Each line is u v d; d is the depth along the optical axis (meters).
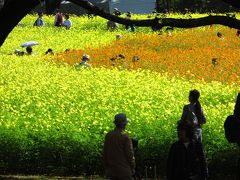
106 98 37.03
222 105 34.81
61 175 25.75
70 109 33.56
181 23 19.50
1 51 61.66
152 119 29.22
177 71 47.84
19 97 37.78
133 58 51.59
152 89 40.47
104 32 70.81
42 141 26.14
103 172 25.84
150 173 25.20
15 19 21.20
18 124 28.80
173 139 25.56
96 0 93.56
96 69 49.34
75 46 63.53
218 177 24.84
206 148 25.20
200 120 23.61
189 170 17.44
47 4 83.62
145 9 95.06
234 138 16.94
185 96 38.62
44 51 61.22
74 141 25.95
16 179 24.19
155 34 63.44
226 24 19.42
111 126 28.00
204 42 58.53
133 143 21.17
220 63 49.47
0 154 26.14
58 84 42.28
